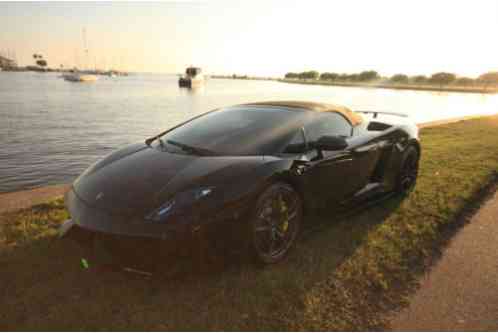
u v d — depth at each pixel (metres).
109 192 2.14
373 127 3.53
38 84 76.31
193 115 23.52
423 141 7.48
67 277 2.24
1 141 12.20
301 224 2.68
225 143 2.63
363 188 3.33
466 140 7.63
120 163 2.51
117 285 2.17
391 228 3.07
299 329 1.86
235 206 2.09
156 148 2.74
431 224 3.15
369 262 2.51
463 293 2.21
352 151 3.00
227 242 2.10
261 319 1.92
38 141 12.39
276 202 2.39
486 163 5.34
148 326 1.84
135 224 1.92
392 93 81.38
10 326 1.82
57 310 1.94
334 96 57.50
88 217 2.04
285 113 2.96
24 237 2.68
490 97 72.19
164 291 2.12
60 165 8.90
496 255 2.67
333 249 2.68
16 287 2.12
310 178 2.60
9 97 36.59
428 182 4.36
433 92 98.19
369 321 1.93
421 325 1.92
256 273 2.32
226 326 1.86
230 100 42.00
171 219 1.93
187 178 2.13
